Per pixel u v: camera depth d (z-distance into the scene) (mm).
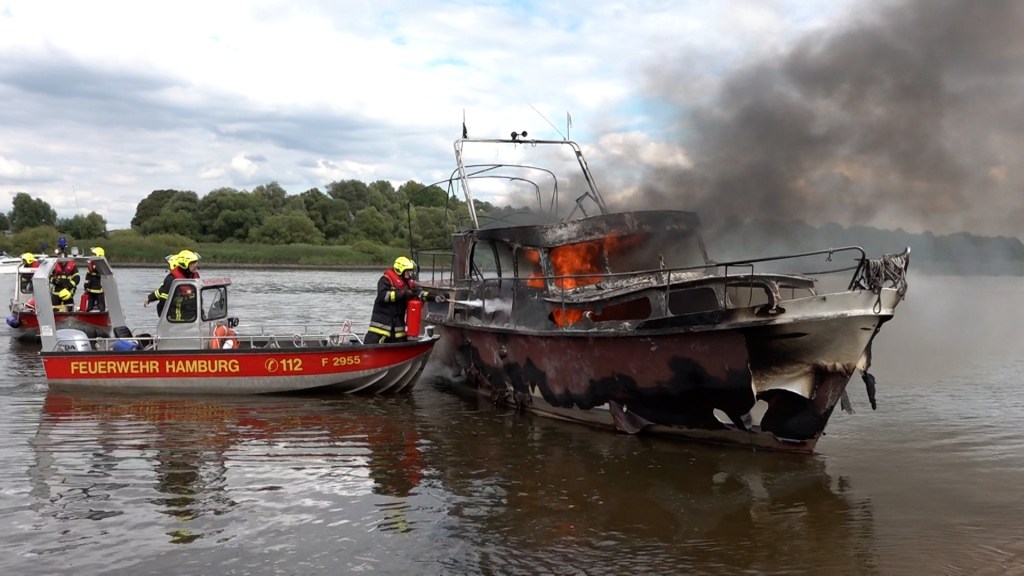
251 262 65938
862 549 5816
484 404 10969
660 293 8547
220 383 11062
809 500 6871
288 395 11234
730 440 8500
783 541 5984
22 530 6098
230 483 7273
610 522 6375
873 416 10023
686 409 8484
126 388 11086
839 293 7371
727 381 7875
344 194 96062
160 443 8609
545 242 9750
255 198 86375
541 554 5750
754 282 7730
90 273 15469
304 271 59656
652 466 7887
